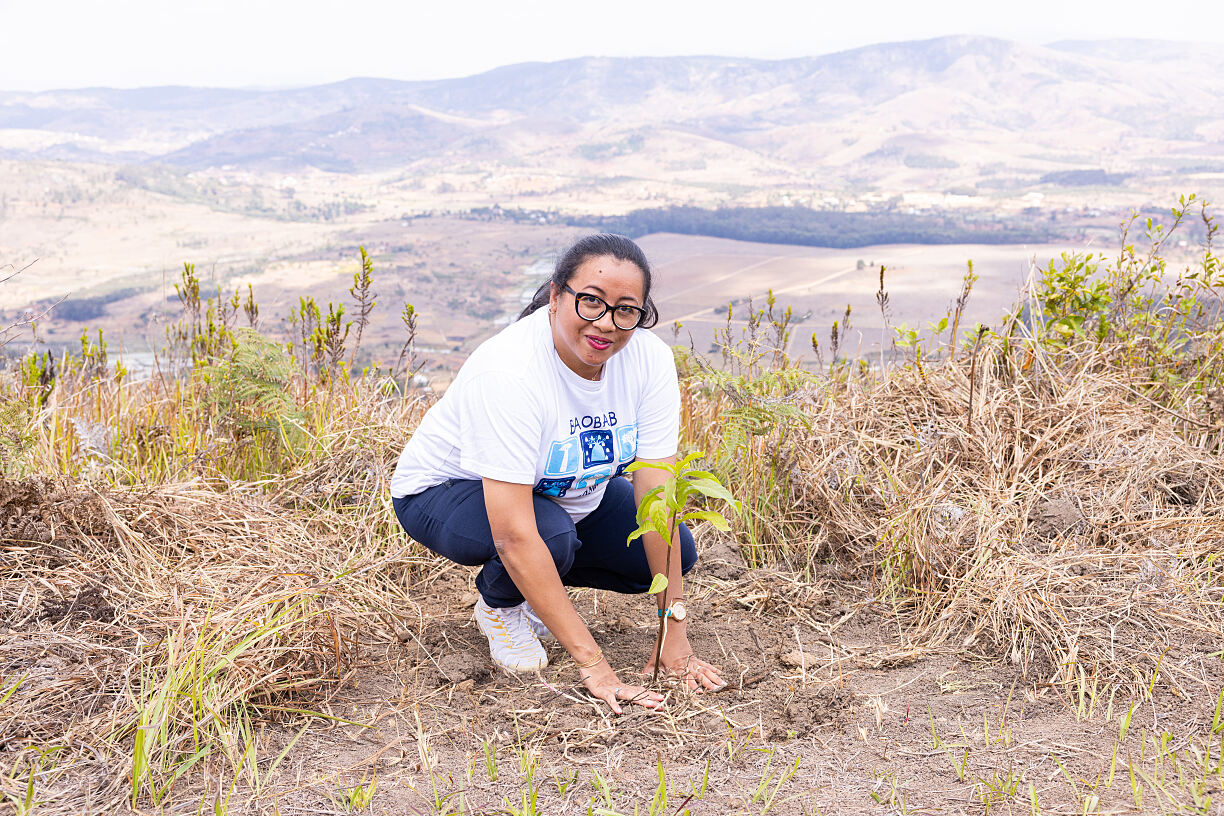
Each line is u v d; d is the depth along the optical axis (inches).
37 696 79.3
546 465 88.1
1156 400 152.2
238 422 146.6
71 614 92.7
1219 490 123.8
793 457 130.5
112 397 160.7
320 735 81.1
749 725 83.1
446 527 94.0
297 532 120.4
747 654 99.7
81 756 72.7
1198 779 70.1
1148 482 123.3
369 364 162.6
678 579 94.2
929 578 108.7
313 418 155.3
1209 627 93.2
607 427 89.8
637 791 71.7
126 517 112.0
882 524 120.1
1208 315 160.7
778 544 125.2
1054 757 74.7
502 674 96.0
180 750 74.8
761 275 6348.4
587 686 88.3
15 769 69.6
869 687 90.4
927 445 133.0
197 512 119.5
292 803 69.4
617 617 110.3
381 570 118.5
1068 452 127.8
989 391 142.3
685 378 143.3
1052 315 163.0
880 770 74.3
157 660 85.7
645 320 88.8
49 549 102.1
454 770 75.1
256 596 96.7
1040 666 90.7
